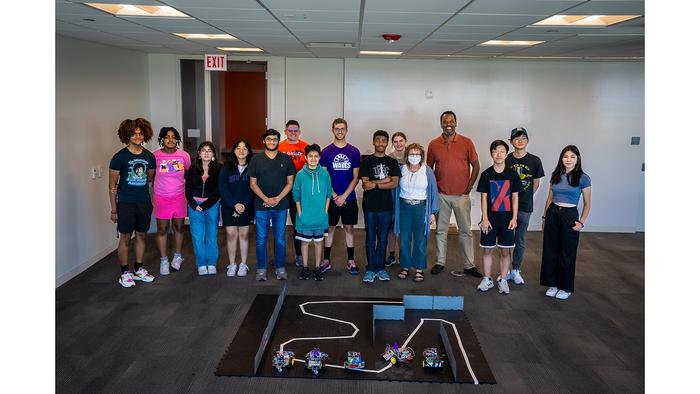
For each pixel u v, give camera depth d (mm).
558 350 4426
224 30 5316
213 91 8570
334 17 4352
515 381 3908
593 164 8656
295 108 8641
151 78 8336
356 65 8438
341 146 6184
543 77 8469
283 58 8500
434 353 4062
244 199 6023
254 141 11000
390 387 3789
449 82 8477
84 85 6246
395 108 8523
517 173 5832
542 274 5676
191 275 6160
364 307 5266
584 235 8562
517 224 5980
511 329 4828
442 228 6383
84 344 4363
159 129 8461
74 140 6020
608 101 8523
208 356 4195
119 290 5633
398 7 3844
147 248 7297
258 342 4441
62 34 5633
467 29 4953
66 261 5883
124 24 4910
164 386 3738
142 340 4457
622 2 3572
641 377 3994
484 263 5781
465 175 6250
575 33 5172
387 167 5887
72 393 3621
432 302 5227
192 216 6059
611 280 6293
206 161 6004
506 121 8555
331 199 6227
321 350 4324
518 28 4859
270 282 5969
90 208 6441
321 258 6434
